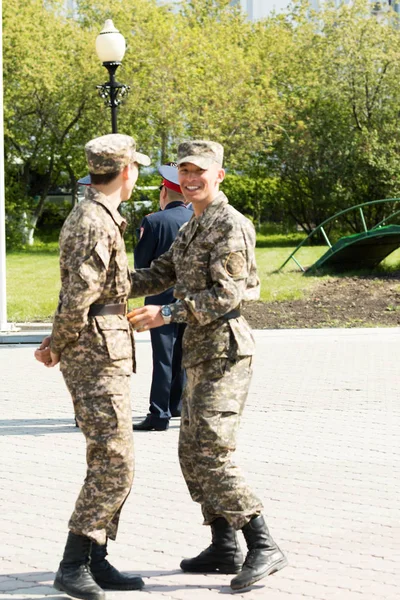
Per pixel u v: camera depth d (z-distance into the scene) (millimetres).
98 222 5105
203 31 44594
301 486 7762
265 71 43281
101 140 5227
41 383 13070
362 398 11609
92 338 5152
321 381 12852
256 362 14617
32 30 40188
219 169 5469
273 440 9422
